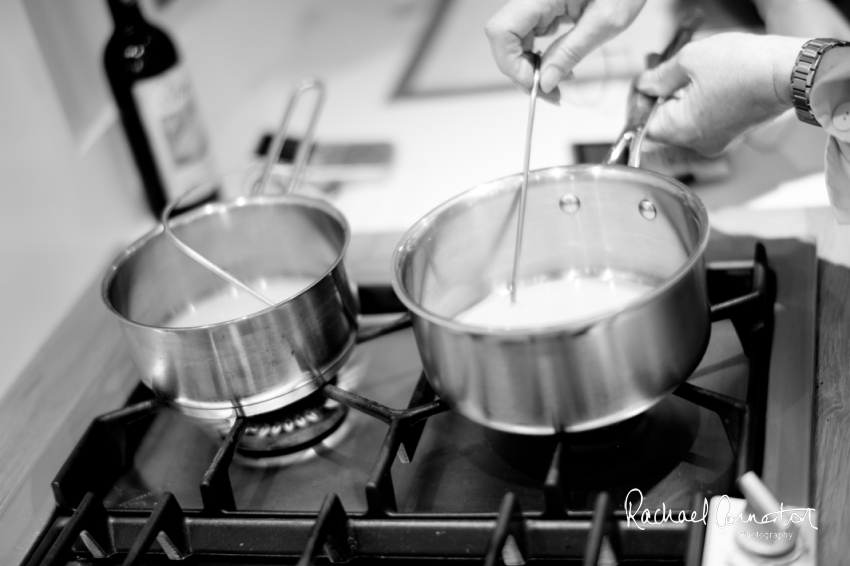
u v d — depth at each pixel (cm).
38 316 95
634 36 133
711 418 65
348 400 67
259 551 60
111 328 88
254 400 67
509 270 76
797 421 59
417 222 68
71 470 67
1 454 74
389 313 84
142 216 114
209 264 71
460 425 69
